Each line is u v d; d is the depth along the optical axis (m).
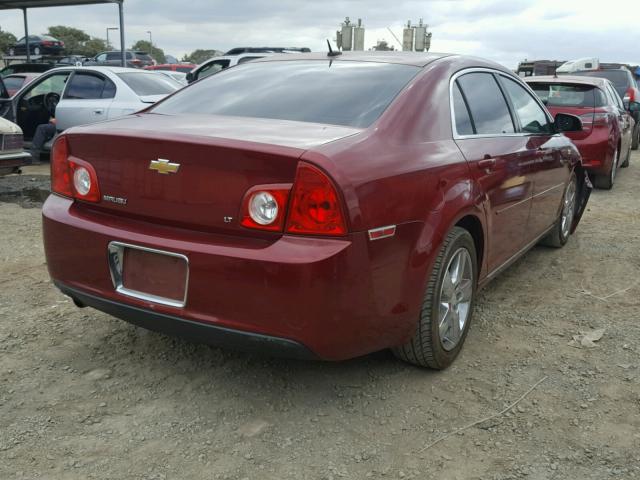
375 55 3.60
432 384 3.08
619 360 3.38
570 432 2.70
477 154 3.30
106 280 2.80
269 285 2.41
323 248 2.39
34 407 2.81
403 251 2.67
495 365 3.30
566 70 20.17
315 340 2.46
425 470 2.43
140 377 3.10
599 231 6.35
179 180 2.58
